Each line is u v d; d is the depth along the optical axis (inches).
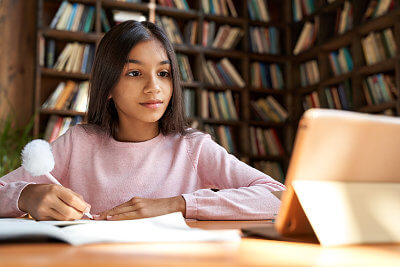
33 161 31.3
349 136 17.7
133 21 45.2
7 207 33.5
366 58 120.0
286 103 153.0
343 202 18.5
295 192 18.3
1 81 123.4
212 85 140.9
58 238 17.7
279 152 148.9
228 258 13.7
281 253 15.4
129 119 48.6
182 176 48.8
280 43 158.7
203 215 34.0
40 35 122.4
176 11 138.3
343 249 16.9
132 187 46.8
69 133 49.6
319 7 143.3
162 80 45.5
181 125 50.5
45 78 129.6
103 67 44.7
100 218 32.8
